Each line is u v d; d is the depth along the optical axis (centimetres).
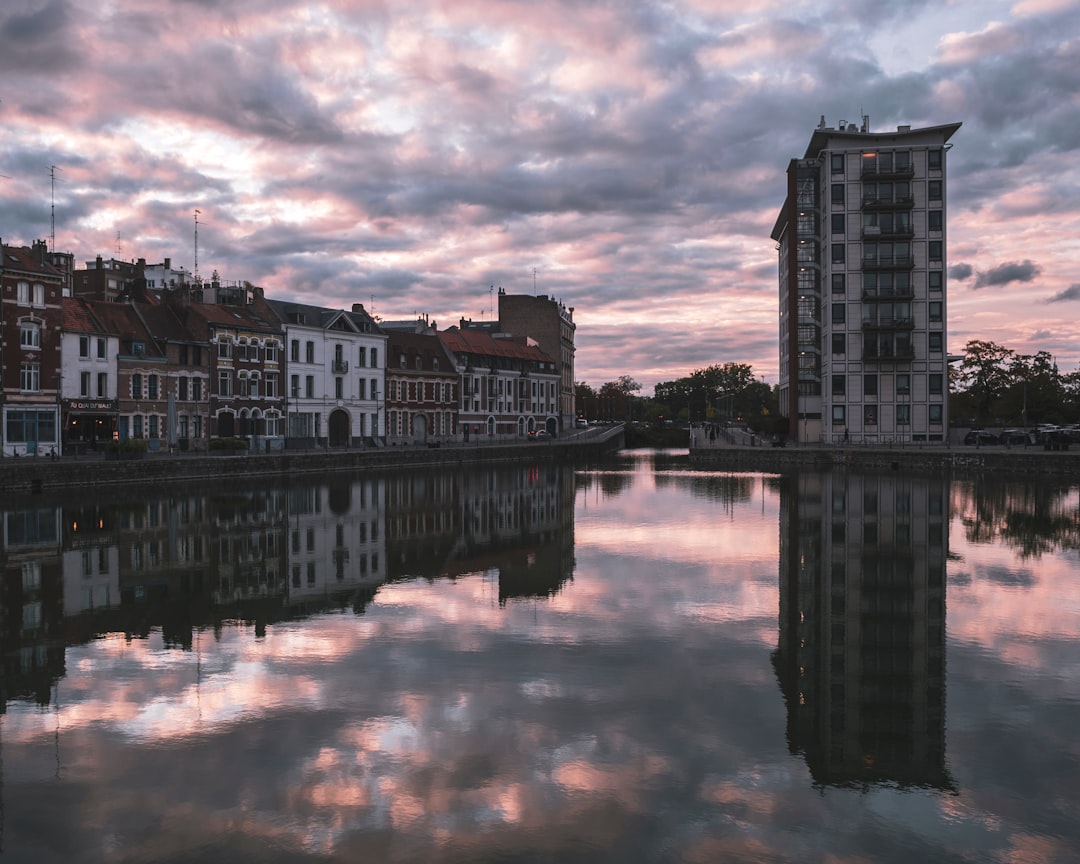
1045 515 3678
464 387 9656
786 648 1662
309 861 912
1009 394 9381
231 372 6900
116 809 1018
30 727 1260
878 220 8150
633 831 973
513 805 1029
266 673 1501
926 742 1216
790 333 9056
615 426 14212
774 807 1030
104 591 2161
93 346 5894
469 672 1509
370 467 6681
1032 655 1623
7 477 4278
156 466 4978
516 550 2827
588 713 1314
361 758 1152
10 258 5319
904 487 5103
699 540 3042
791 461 7544
